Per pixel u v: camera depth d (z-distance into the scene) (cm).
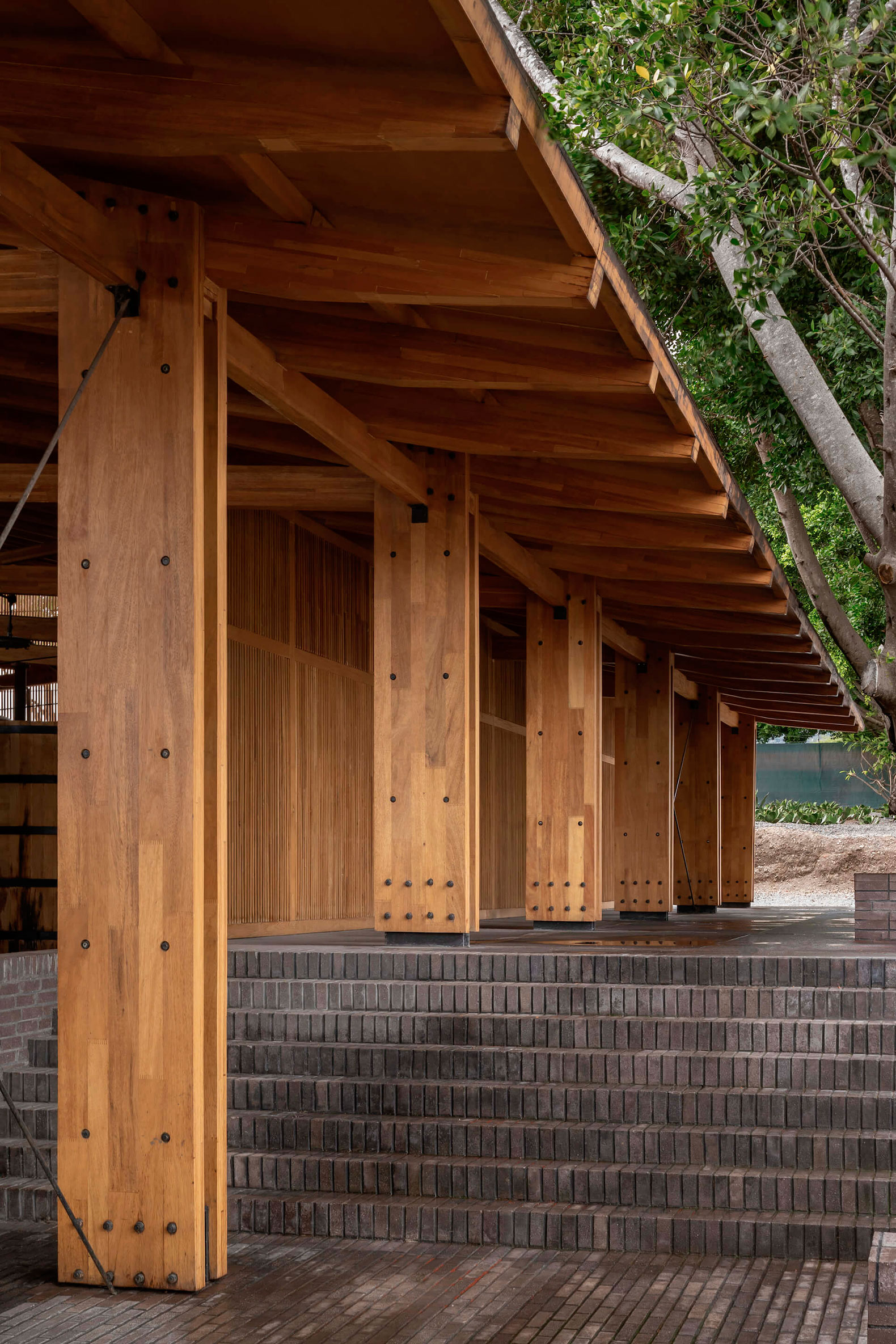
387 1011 848
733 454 2014
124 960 570
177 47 480
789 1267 602
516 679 1775
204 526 597
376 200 580
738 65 1115
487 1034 805
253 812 1154
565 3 1600
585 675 1266
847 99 1084
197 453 579
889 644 1435
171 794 570
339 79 473
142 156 550
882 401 1577
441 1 411
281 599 1218
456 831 966
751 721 2350
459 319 698
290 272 592
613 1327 521
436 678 976
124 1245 565
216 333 604
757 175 1182
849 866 3050
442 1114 744
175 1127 563
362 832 1364
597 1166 677
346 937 1137
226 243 593
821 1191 642
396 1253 627
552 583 1255
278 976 896
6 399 892
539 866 1258
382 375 703
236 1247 637
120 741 575
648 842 1602
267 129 475
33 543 1273
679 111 1172
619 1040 786
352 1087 754
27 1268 601
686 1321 529
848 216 1267
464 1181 680
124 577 579
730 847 2331
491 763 1672
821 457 1495
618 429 819
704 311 1708
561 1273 596
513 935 1176
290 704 1225
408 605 983
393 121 471
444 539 980
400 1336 511
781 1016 791
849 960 823
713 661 1775
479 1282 582
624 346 684
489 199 553
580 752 1259
